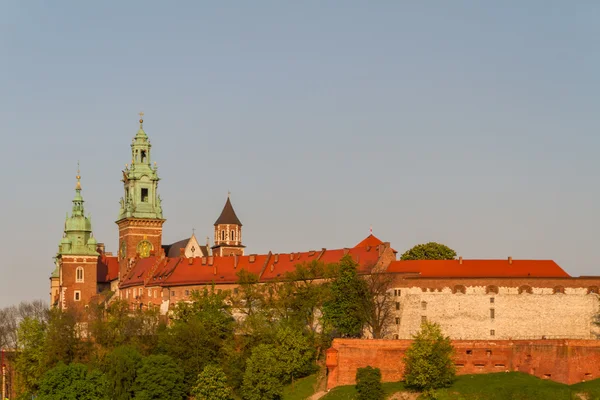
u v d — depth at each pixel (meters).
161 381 199.75
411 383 190.38
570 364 190.25
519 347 197.38
